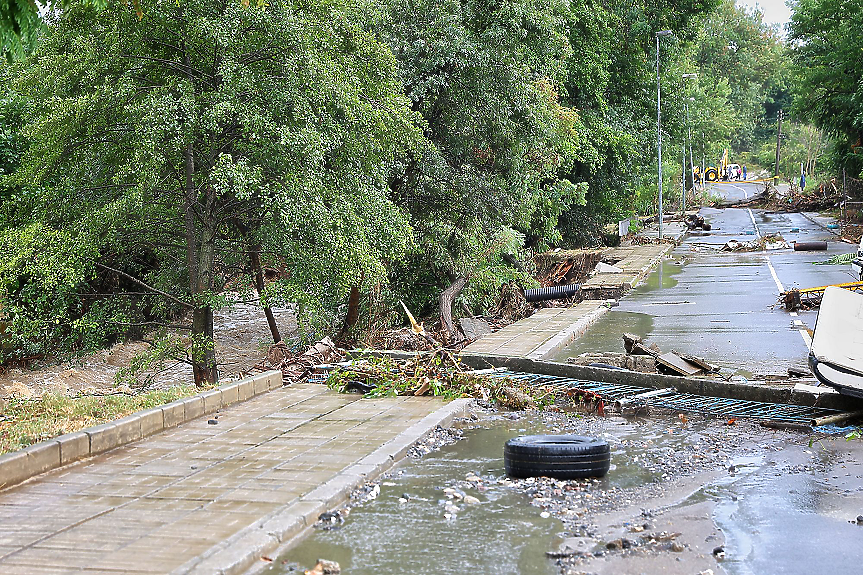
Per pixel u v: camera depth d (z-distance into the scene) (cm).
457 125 2252
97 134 1471
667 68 4866
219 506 658
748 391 1116
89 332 1576
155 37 1454
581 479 762
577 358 1396
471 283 2270
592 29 3750
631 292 2680
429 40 2161
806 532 614
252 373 1351
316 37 1527
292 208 1438
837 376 1020
